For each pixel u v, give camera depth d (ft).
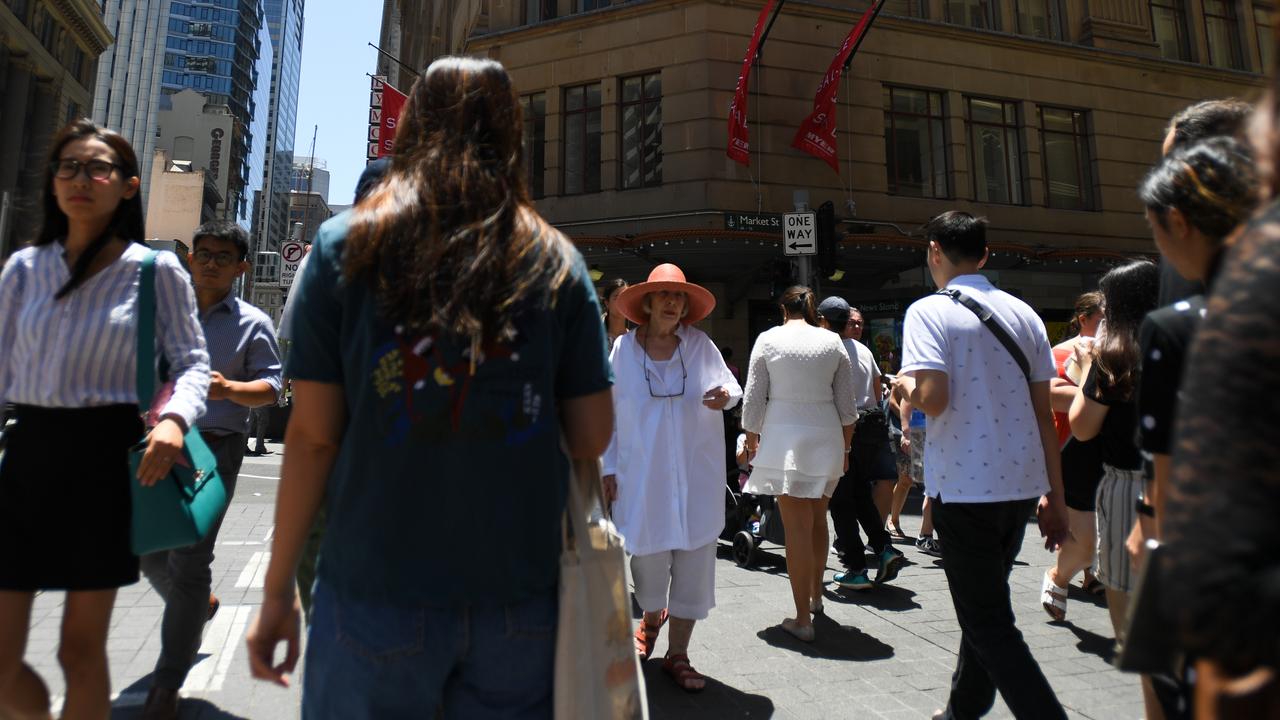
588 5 55.11
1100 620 14.85
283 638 4.52
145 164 392.06
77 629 6.87
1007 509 8.40
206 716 9.78
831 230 35.19
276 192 580.30
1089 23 58.65
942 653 12.89
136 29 400.88
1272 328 2.42
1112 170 57.72
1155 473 5.58
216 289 10.91
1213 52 62.44
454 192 4.48
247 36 447.42
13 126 120.78
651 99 52.19
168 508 6.94
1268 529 2.34
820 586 15.11
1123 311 9.06
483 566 4.22
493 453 4.25
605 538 5.05
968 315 8.91
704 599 11.69
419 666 4.17
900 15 55.31
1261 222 2.68
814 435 13.41
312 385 4.43
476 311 4.25
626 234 50.42
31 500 6.65
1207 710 2.46
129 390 7.13
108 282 7.14
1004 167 56.34
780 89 51.13
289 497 4.50
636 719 4.77
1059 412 14.16
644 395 12.00
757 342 14.14
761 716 10.30
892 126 54.19
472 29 56.75
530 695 4.47
